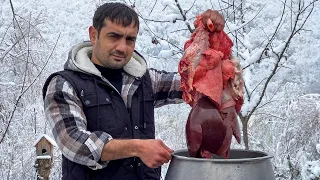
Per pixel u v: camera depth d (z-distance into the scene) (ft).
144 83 7.64
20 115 19.77
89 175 6.98
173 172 5.43
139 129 7.41
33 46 22.67
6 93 20.77
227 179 5.04
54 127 6.77
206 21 5.81
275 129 19.24
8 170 17.65
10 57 21.84
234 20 16.20
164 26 17.89
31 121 19.69
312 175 14.84
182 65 5.78
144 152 5.93
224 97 5.72
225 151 5.66
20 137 18.94
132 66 7.58
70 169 7.04
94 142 6.34
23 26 22.56
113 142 6.29
